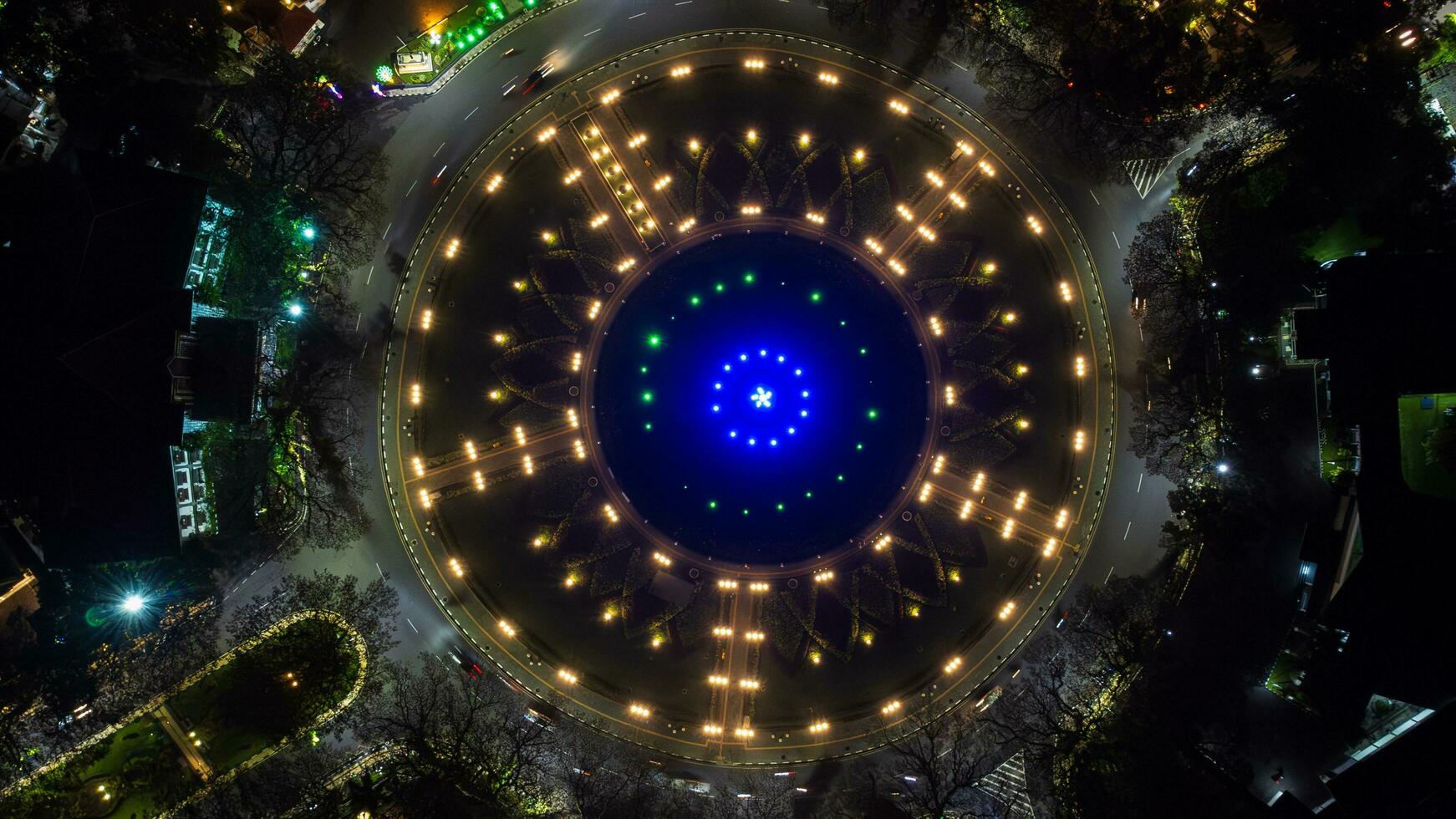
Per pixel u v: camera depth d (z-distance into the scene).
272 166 47.62
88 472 43.09
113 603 46.34
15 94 46.28
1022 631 51.12
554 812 48.88
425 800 46.00
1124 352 51.53
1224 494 47.16
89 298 41.59
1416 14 45.41
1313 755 46.38
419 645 51.19
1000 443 51.62
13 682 45.75
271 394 47.31
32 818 46.84
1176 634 48.12
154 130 47.62
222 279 46.91
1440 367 40.69
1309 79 46.25
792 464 51.59
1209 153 48.47
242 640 48.91
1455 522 40.09
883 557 51.31
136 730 48.44
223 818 47.31
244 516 48.81
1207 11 47.81
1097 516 51.19
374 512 51.56
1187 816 43.62
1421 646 40.66
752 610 51.38
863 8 51.84
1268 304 46.28
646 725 51.22
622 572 51.62
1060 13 47.75
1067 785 46.09
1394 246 44.34
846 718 51.06
